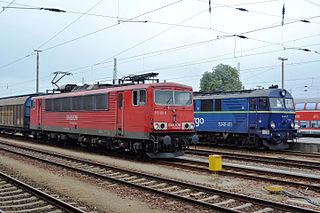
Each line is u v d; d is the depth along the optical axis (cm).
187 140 1503
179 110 1461
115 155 1652
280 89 1939
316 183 1008
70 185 965
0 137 3045
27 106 2688
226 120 2088
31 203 769
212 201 784
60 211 710
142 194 846
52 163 1330
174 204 755
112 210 722
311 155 1669
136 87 1446
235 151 1944
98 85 1859
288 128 1962
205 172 1169
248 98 1959
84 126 1806
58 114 2075
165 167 1286
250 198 757
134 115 1448
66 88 2194
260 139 1959
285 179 1075
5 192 876
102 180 1023
